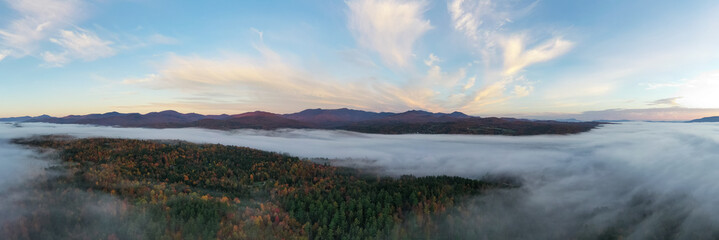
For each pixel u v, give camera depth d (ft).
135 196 523.29
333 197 609.01
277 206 546.67
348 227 479.41
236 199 554.87
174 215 435.12
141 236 373.81
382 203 584.40
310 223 473.26
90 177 653.71
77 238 373.20
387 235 464.24
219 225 410.52
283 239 408.05
